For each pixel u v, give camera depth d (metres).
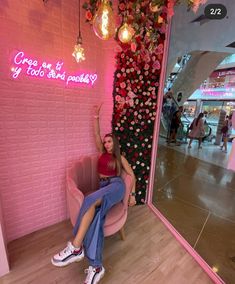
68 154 1.90
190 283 1.38
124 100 2.03
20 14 1.36
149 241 1.78
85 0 1.67
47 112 1.66
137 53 1.89
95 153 2.13
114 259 1.56
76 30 1.71
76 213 1.42
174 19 1.89
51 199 1.86
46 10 1.48
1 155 1.46
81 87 1.85
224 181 2.34
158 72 2.07
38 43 1.49
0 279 1.32
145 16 1.63
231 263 1.58
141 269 1.47
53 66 1.61
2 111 1.40
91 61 1.87
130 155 2.19
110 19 1.03
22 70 1.44
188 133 2.61
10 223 1.63
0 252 1.31
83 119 1.94
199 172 2.60
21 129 1.53
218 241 1.82
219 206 2.37
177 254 1.64
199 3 1.25
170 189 2.72
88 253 1.32
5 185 1.53
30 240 1.70
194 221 2.11
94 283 1.27
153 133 2.26
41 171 1.73
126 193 1.67
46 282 1.32
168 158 2.70
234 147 1.40
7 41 1.33
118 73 1.95
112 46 1.91
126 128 2.11
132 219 2.12
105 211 1.42
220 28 1.70
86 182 1.89
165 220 2.08
